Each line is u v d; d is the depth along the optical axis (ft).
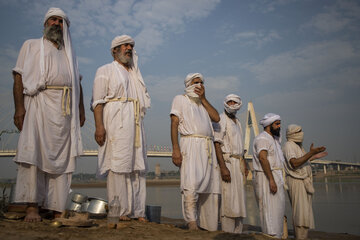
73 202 15.01
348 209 37.35
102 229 9.63
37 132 10.28
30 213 10.09
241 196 13.96
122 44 12.44
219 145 13.87
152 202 57.11
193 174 11.87
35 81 10.43
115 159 11.27
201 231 10.39
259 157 14.25
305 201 15.64
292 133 16.57
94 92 11.69
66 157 10.94
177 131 12.59
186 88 13.16
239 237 9.80
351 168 400.88
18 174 10.03
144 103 12.74
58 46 11.26
